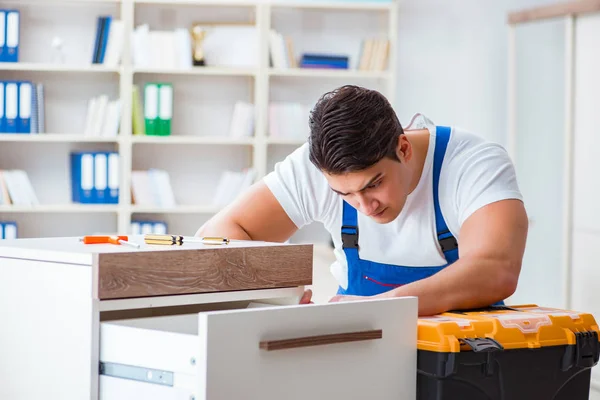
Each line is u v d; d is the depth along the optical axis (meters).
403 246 1.71
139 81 5.10
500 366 1.30
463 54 5.45
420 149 1.65
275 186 1.77
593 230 4.40
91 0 4.91
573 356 1.37
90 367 1.22
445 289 1.45
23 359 1.34
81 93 5.04
